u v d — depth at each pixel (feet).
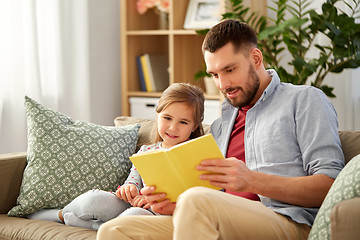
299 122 5.99
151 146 7.42
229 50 6.15
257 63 6.40
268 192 5.51
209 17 12.60
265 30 10.57
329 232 4.86
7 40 11.24
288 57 12.77
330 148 5.77
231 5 11.73
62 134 7.63
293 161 5.96
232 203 5.13
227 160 5.42
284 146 6.01
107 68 13.97
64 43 12.50
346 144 6.32
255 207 5.31
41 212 7.34
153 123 8.34
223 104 6.88
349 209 4.36
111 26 14.02
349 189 4.93
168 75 14.14
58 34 12.36
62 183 7.37
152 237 5.53
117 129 8.05
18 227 6.87
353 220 4.31
